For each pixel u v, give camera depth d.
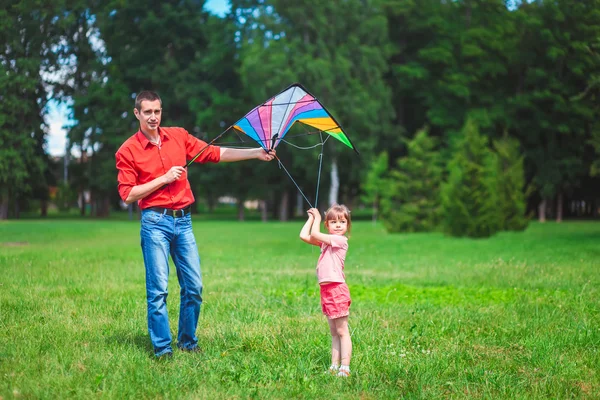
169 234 5.19
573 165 39.03
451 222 22.33
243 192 44.47
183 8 43.97
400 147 42.34
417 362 4.99
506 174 25.73
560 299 8.19
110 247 16.62
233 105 41.66
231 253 15.95
